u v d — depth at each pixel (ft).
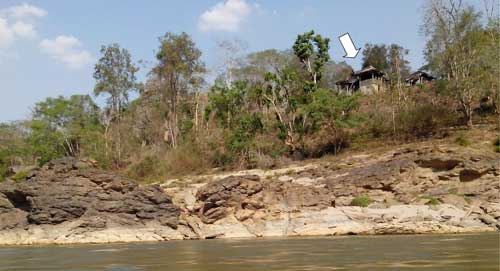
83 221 121.60
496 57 158.61
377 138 183.62
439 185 125.29
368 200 123.65
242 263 63.21
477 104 186.80
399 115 185.47
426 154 132.46
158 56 213.87
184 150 192.65
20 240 119.44
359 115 185.68
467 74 168.45
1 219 126.11
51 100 255.09
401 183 128.98
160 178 178.70
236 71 252.83
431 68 181.88
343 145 183.73
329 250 76.23
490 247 71.82
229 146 185.78
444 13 171.83
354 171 139.74
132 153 210.59
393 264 57.06
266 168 169.99
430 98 204.95
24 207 129.70
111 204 126.11
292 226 121.08
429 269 51.90
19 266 67.82
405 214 114.42
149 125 226.38
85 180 128.98
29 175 134.10
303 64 225.56
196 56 216.33
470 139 153.07
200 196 133.39
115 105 225.97
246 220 126.21
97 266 65.10
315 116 177.68
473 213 111.96
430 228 108.06
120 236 119.03
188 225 126.93
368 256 66.23
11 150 234.17
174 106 215.10
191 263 65.41
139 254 80.59
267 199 129.08
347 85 257.34
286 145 187.21
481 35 169.07
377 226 112.37
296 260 64.28
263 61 254.68
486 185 119.85
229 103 208.85
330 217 119.44
